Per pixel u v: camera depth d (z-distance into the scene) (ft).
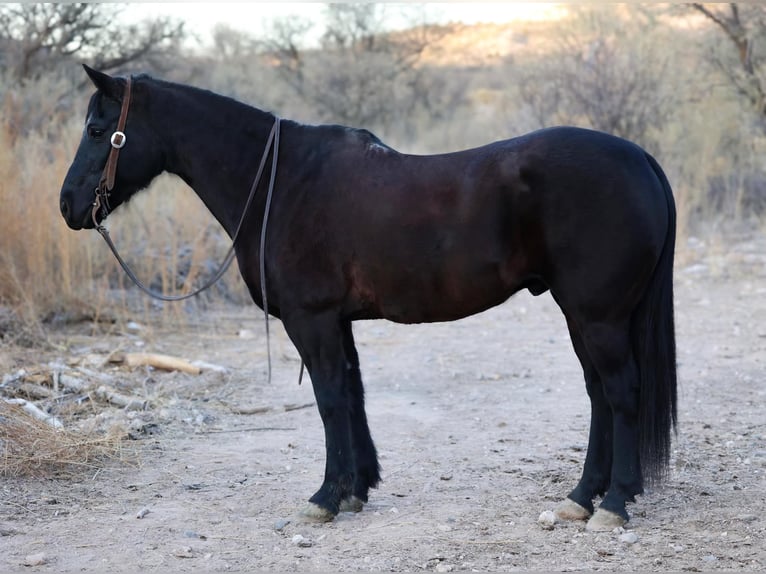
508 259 14.39
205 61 76.07
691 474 17.43
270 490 17.12
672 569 13.15
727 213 48.78
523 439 20.16
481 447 19.63
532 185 14.11
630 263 14.02
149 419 21.42
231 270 36.45
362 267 14.92
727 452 18.71
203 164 16.14
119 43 56.49
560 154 14.11
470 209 14.28
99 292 30.91
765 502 15.79
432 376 26.11
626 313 14.35
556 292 14.69
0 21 51.06
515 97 62.64
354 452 16.17
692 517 15.19
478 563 13.52
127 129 16.10
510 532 14.75
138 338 29.37
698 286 37.76
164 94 16.17
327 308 15.24
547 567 13.34
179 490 17.12
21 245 29.86
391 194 14.69
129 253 34.04
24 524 15.31
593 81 51.24
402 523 15.30
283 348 29.35
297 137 15.70
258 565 13.62
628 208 13.94
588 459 15.51
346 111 87.35
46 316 29.73
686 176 48.26
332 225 14.96
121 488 17.22
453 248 14.37
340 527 15.24
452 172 14.53
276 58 95.40
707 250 43.27
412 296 14.83
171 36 58.08
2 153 29.94
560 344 29.89
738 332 30.01
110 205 16.29
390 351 29.40
